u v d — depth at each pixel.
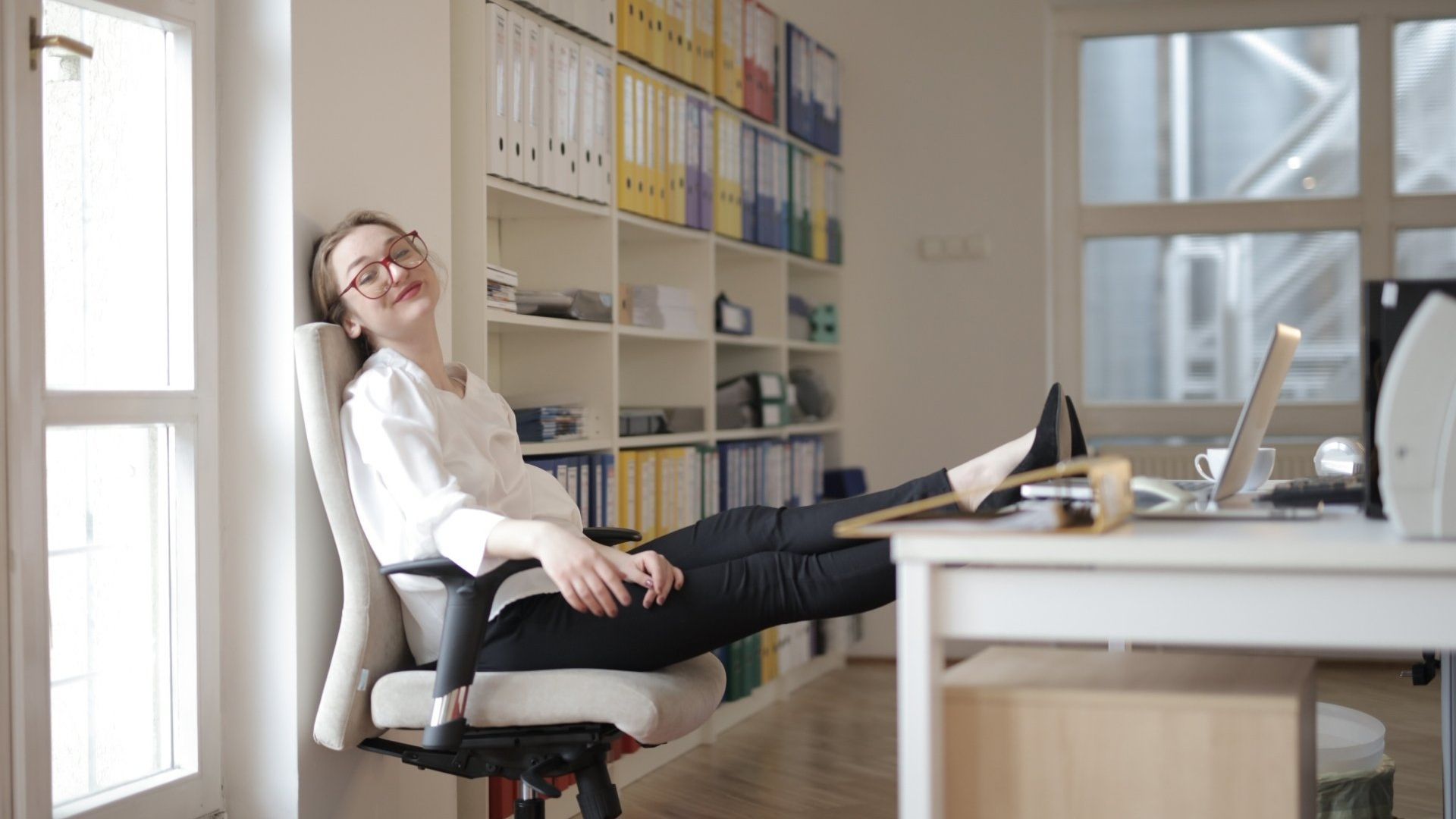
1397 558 1.29
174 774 2.17
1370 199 5.00
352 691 2.04
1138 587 1.38
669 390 4.00
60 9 2.04
